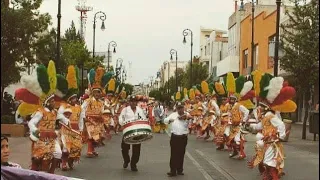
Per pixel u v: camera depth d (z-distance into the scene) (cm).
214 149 2153
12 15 2127
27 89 1110
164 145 2353
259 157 1219
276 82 1185
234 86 1861
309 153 1981
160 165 1606
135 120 1399
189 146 2298
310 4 2514
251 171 1488
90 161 1675
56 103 1337
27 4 2317
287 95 1191
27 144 2044
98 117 1816
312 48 2427
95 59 4706
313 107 2927
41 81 1106
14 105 2627
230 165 1627
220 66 6141
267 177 1218
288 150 2095
